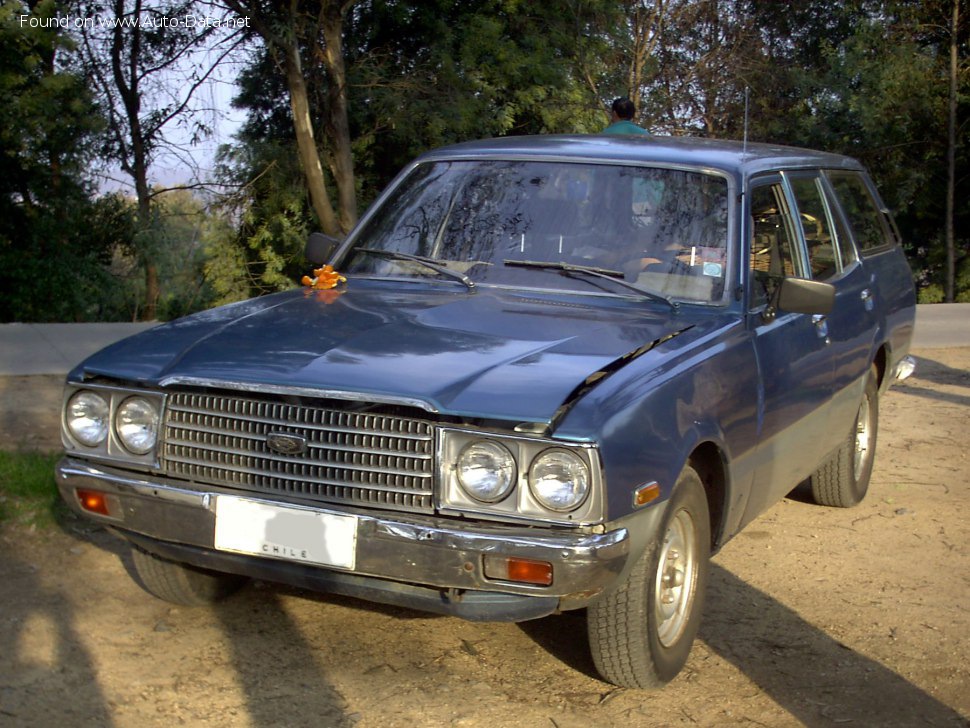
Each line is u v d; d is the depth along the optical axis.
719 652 4.23
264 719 3.53
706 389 3.80
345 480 3.40
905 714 3.79
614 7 20.06
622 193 4.61
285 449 3.43
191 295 19.97
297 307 4.21
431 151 5.22
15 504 5.31
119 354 3.83
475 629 4.33
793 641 4.38
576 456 3.18
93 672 3.80
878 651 4.31
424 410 3.30
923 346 12.55
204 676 3.82
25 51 17.92
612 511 3.22
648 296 4.27
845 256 5.81
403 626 4.32
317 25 15.63
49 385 8.41
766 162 5.02
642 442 3.36
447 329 3.88
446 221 4.76
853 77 25.50
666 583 3.78
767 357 4.36
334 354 3.61
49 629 4.12
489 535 3.20
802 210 5.27
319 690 3.76
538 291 4.36
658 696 3.83
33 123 18.00
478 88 18.23
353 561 3.34
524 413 3.22
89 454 3.75
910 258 28.89
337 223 16.53
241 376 3.50
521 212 4.66
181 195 21.05
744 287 4.34
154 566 4.20
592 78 20.58
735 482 4.12
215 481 3.57
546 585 3.20
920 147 26.50
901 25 25.72
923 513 6.29
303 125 15.73
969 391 10.10
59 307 21.06
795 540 5.69
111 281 21.42
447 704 3.70
